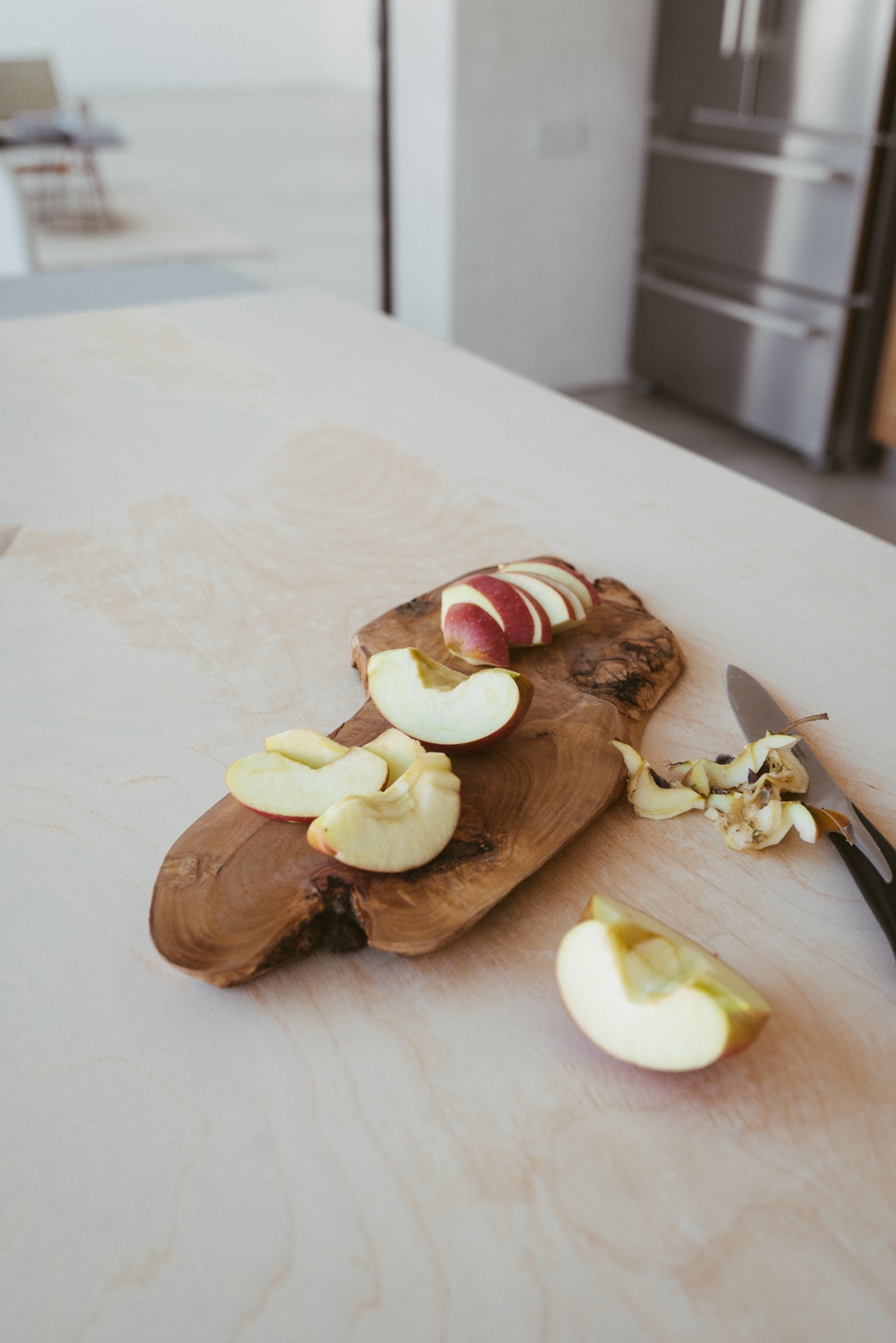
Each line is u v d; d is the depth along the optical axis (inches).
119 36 451.5
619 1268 14.4
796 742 22.8
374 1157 15.6
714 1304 14.1
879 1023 17.4
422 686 21.7
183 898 18.6
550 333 134.2
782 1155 15.7
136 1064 16.9
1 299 64.6
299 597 29.4
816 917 19.3
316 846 18.1
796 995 17.8
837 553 32.3
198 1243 14.7
